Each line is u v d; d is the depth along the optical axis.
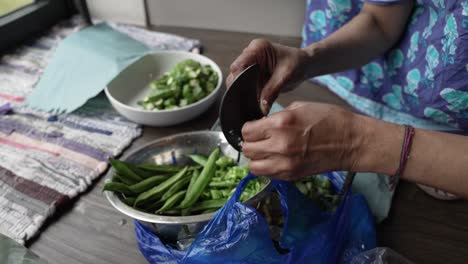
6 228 0.61
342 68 0.71
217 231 0.48
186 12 1.24
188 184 0.64
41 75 1.03
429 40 0.64
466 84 0.60
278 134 0.39
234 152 0.68
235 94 0.44
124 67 0.90
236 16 1.18
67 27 1.31
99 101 0.93
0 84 1.02
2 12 1.21
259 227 0.46
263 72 0.60
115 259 0.57
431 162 0.40
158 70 0.97
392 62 0.76
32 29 1.25
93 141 0.81
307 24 0.95
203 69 0.88
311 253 0.50
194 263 0.48
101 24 1.19
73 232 0.62
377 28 0.70
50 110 0.90
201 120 0.84
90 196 0.68
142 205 0.61
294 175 0.41
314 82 0.97
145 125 0.84
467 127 0.67
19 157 0.77
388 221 0.62
